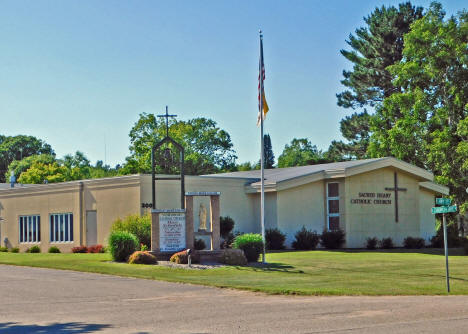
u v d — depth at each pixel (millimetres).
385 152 49781
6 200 41438
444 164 45188
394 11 60562
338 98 65250
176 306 13969
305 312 13039
